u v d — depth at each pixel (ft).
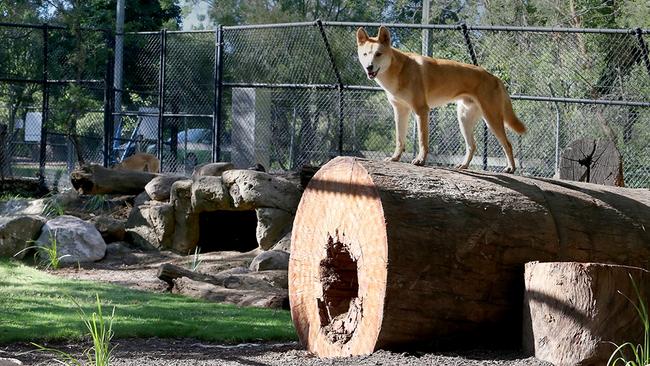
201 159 67.62
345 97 56.65
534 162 55.62
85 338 26.40
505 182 24.84
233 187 46.60
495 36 56.80
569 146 37.45
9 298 32.83
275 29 60.03
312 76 59.21
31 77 70.38
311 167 38.27
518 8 90.74
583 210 24.70
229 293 35.88
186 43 65.36
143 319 29.76
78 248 46.44
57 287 36.68
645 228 25.21
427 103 30.55
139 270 44.57
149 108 69.87
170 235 49.42
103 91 69.62
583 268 20.51
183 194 49.01
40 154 67.05
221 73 59.57
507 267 22.75
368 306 22.29
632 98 53.93
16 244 46.29
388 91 30.27
